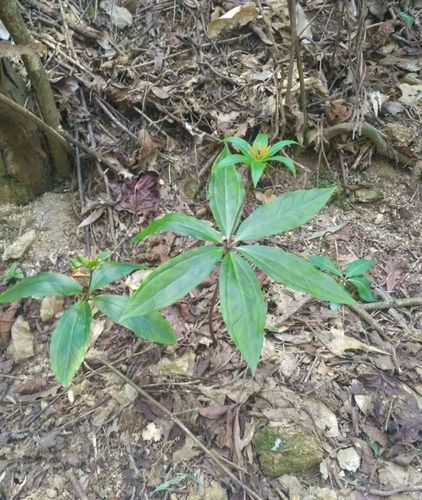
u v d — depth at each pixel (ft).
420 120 2.94
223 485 1.80
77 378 2.08
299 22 3.13
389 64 3.14
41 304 2.27
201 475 1.83
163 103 2.83
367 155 2.86
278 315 2.30
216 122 2.80
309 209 1.49
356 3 3.20
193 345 2.15
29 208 2.60
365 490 1.80
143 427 1.95
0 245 2.48
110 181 2.67
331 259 2.56
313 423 1.93
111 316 1.76
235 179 1.63
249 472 1.82
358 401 2.01
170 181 2.72
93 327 2.22
